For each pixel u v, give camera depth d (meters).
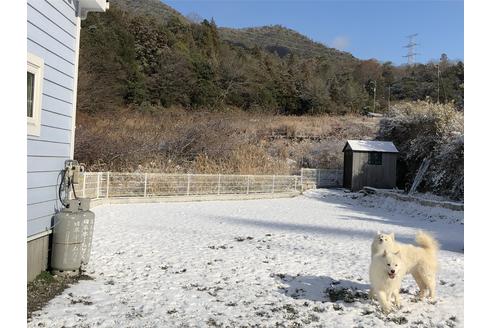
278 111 50.16
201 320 4.88
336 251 8.99
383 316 5.20
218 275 6.93
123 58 38.81
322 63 73.25
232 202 19.59
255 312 5.23
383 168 24.66
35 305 5.04
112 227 11.01
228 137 27.17
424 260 5.80
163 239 9.73
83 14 7.39
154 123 28.62
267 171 24.50
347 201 21.56
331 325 4.88
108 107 30.84
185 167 22.59
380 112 54.66
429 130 23.67
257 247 9.20
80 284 6.05
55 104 6.35
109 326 4.59
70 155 7.02
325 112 52.81
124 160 21.66
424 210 16.61
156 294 5.80
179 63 42.97
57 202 6.59
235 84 48.12
